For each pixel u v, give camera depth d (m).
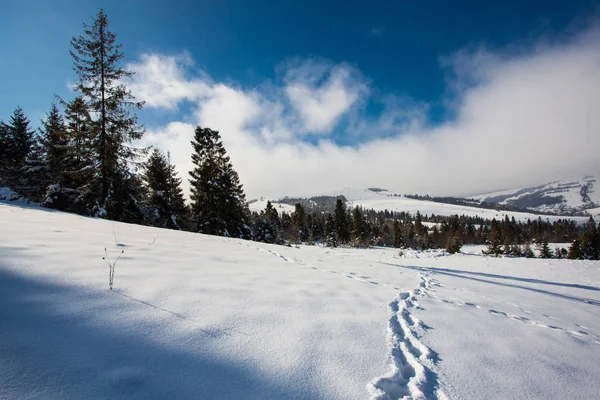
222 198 24.95
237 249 7.00
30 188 18.45
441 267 13.27
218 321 2.49
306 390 1.77
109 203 15.73
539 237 75.19
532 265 14.43
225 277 3.93
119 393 1.48
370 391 1.83
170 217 23.27
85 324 2.06
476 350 2.71
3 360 1.54
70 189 15.84
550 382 2.27
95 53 15.43
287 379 1.84
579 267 13.55
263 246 9.06
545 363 2.60
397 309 3.71
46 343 1.76
